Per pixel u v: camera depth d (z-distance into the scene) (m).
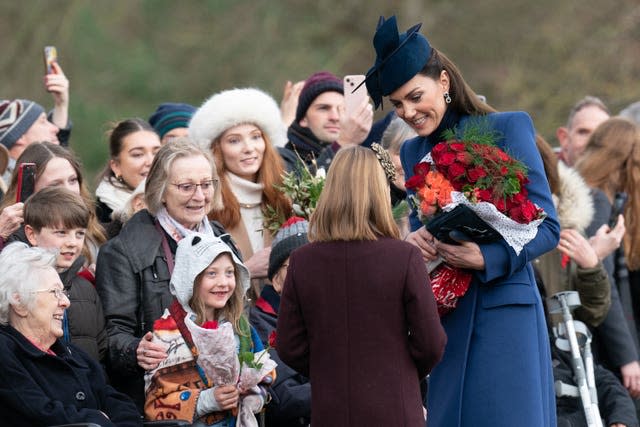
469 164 11.81
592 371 15.10
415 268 11.38
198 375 13.00
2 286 12.19
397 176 15.95
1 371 11.86
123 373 13.47
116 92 41.59
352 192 11.52
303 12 45.38
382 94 12.38
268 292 15.10
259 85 43.47
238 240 15.96
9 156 16.77
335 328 11.42
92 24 42.00
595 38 43.56
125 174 16.97
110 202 16.83
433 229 11.91
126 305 13.52
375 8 45.06
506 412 12.02
